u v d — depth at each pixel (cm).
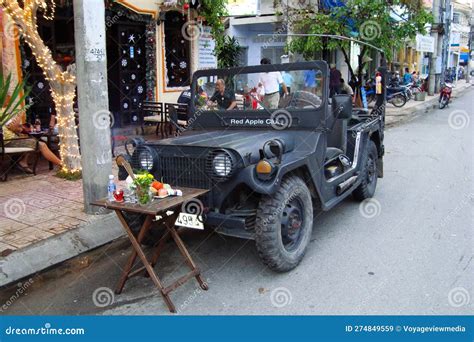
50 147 779
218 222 396
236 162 383
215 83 536
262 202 399
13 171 753
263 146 407
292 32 1415
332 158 520
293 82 493
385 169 843
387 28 1341
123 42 1063
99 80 535
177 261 460
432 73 2427
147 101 1085
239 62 1630
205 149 397
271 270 421
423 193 682
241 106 520
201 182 407
